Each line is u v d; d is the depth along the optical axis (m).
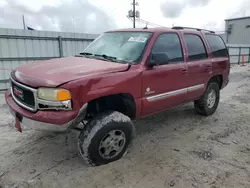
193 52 4.21
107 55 3.51
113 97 3.13
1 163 3.00
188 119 4.82
